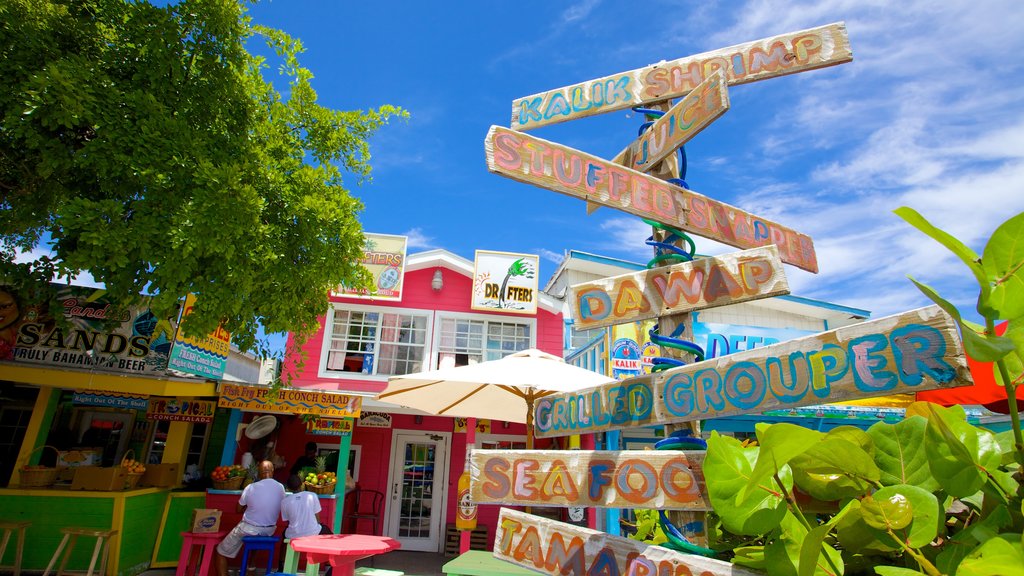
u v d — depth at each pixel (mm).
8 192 5707
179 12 5887
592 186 1645
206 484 9000
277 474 10906
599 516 9578
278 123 7227
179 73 5879
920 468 914
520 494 1491
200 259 5480
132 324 7703
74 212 4754
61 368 7297
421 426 11664
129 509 7566
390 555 10492
